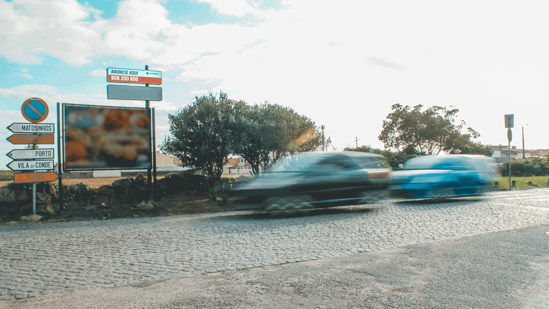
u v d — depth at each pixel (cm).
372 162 1056
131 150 1085
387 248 561
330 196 945
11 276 456
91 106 1033
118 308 347
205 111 1259
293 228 746
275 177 934
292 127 1498
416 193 1129
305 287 396
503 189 1692
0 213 930
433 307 335
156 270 471
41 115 966
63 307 352
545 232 658
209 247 595
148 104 1127
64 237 698
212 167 1312
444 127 5544
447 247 559
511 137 1692
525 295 361
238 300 361
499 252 523
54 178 970
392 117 5844
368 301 353
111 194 1093
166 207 1080
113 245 624
